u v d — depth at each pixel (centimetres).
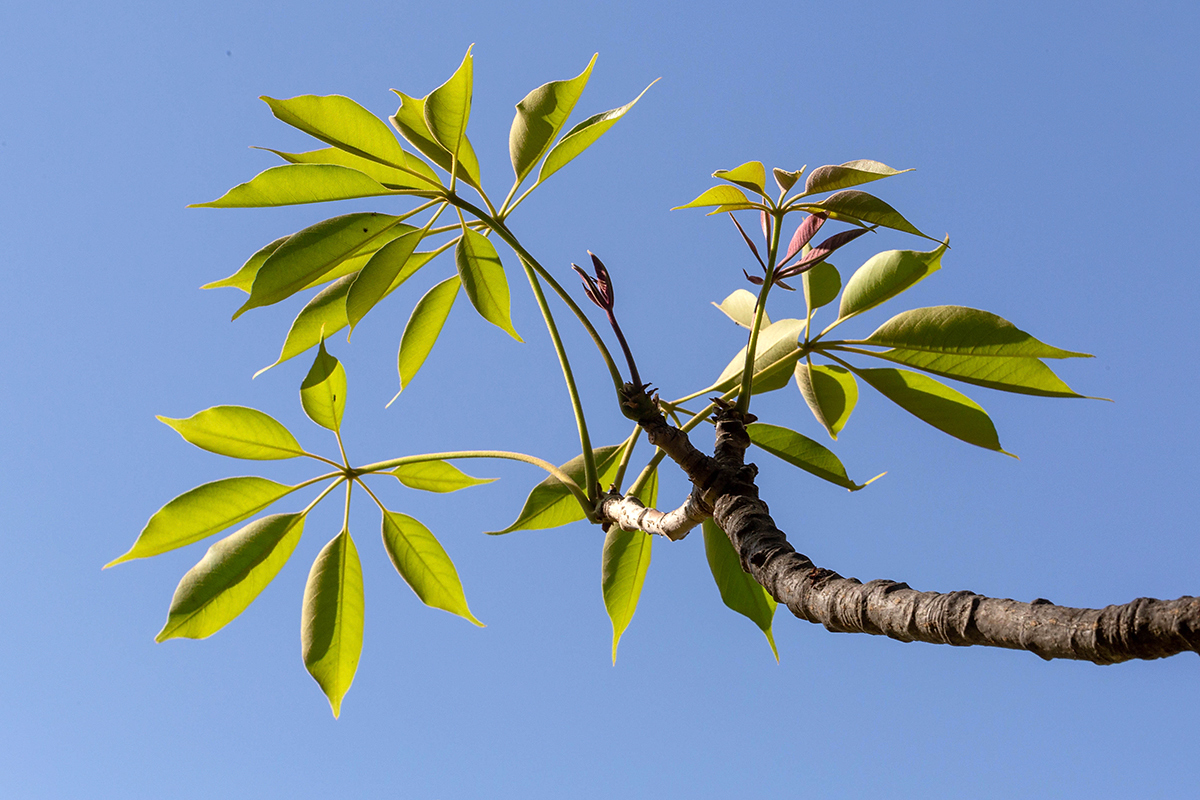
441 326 175
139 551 167
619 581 177
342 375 170
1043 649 125
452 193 165
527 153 166
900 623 139
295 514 170
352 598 171
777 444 174
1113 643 116
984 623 134
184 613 167
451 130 163
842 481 174
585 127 165
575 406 167
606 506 165
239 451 169
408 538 174
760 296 162
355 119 162
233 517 169
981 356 159
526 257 164
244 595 169
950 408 164
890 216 159
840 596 142
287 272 162
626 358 161
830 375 170
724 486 155
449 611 175
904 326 161
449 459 170
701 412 167
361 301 164
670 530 159
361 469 171
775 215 162
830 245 160
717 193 161
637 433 169
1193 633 109
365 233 164
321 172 162
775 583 147
